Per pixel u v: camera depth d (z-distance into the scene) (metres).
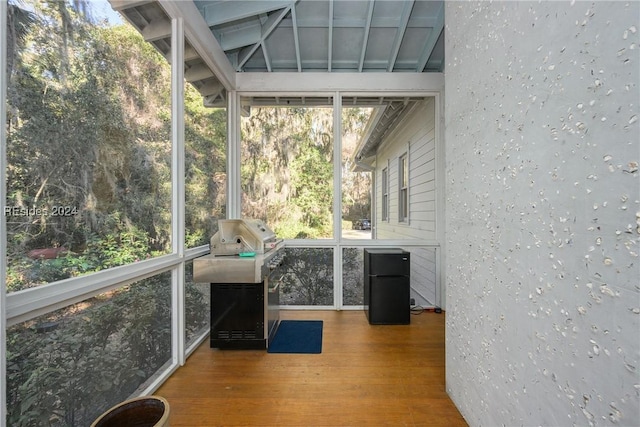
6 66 1.07
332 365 2.43
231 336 2.74
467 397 1.73
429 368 2.38
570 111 0.97
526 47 1.18
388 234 4.23
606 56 0.84
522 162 1.21
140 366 1.91
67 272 1.35
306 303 3.98
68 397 1.35
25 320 1.15
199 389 2.09
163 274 2.21
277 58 3.81
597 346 0.88
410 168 4.36
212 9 2.92
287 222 4.03
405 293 3.40
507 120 1.32
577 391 0.95
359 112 4.14
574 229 0.96
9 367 1.09
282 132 4.04
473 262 1.65
